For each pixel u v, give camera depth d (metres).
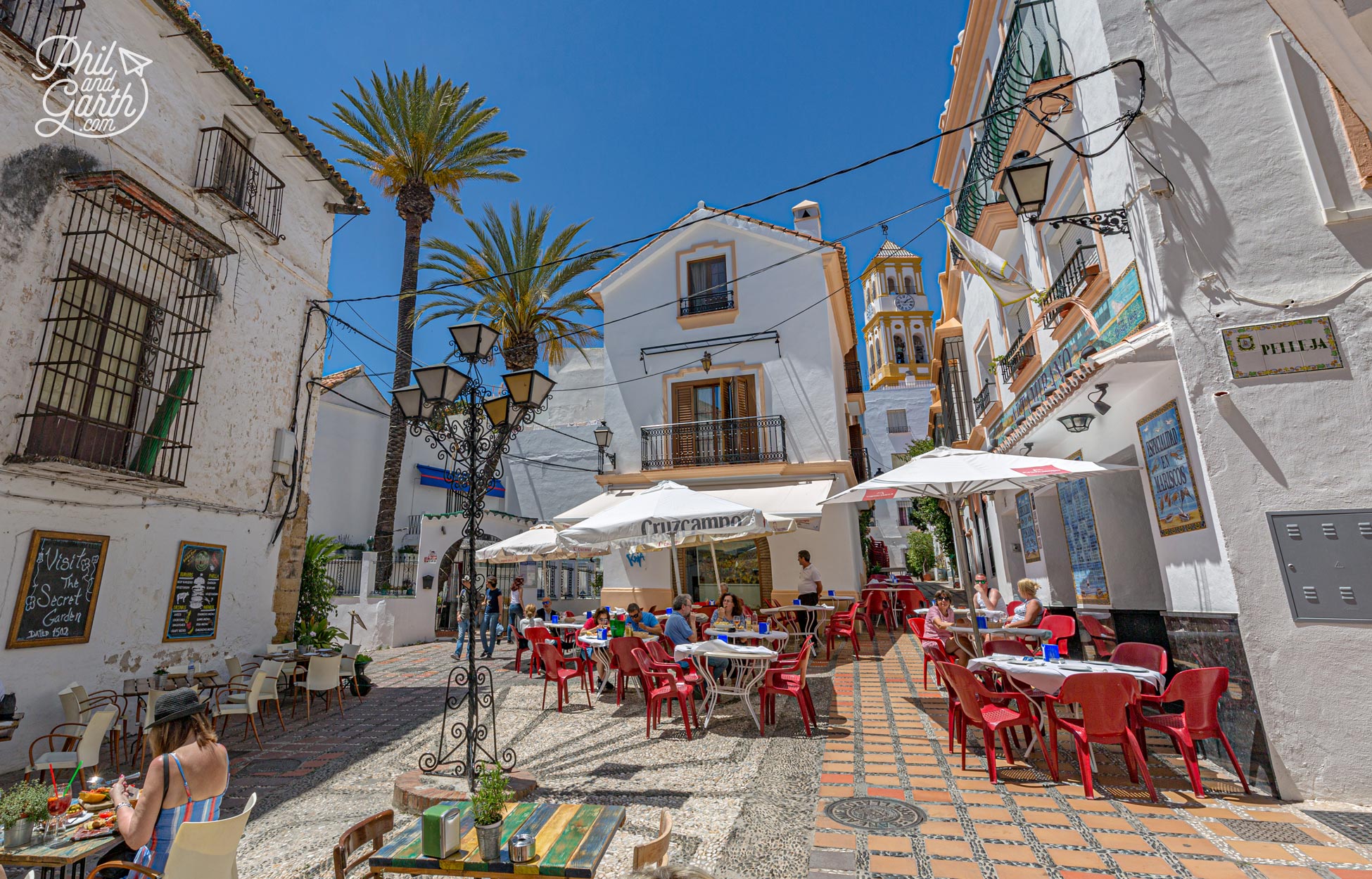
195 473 9.02
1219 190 5.97
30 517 6.97
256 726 8.70
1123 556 8.55
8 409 6.82
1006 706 6.90
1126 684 5.09
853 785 5.45
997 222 10.91
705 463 17.12
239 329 9.95
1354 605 4.95
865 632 15.82
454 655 15.36
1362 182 5.65
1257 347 5.57
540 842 3.03
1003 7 10.40
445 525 20.45
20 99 7.08
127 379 7.89
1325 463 5.23
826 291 17.45
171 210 7.92
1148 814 4.68
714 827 4.68
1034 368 10.56
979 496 16.27
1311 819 4.51
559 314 22.11
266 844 4.78
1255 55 6.14
